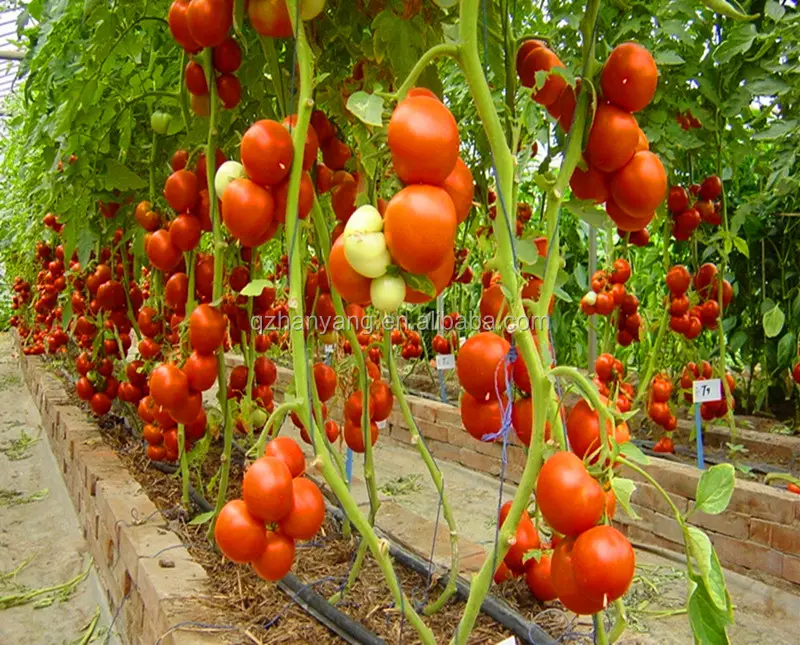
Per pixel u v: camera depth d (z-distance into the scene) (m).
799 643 2.20
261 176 1.06
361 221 0.81
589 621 1.54
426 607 1.59
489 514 3.37
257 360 2.12
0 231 4.87
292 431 4.48
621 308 3.19
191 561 1.82
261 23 1.14
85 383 3.12
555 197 0.91
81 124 2.12
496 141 0.86
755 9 2.29
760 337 4.18
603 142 0.89
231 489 2.48
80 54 2.01
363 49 1.32
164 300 2.37
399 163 0.78
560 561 0.78
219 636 1.45
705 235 3.36
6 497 3.87
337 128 1.75
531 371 0.83
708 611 0.73
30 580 2.86
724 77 2.29
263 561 1.03
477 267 3.42
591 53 0.91
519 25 1.78
